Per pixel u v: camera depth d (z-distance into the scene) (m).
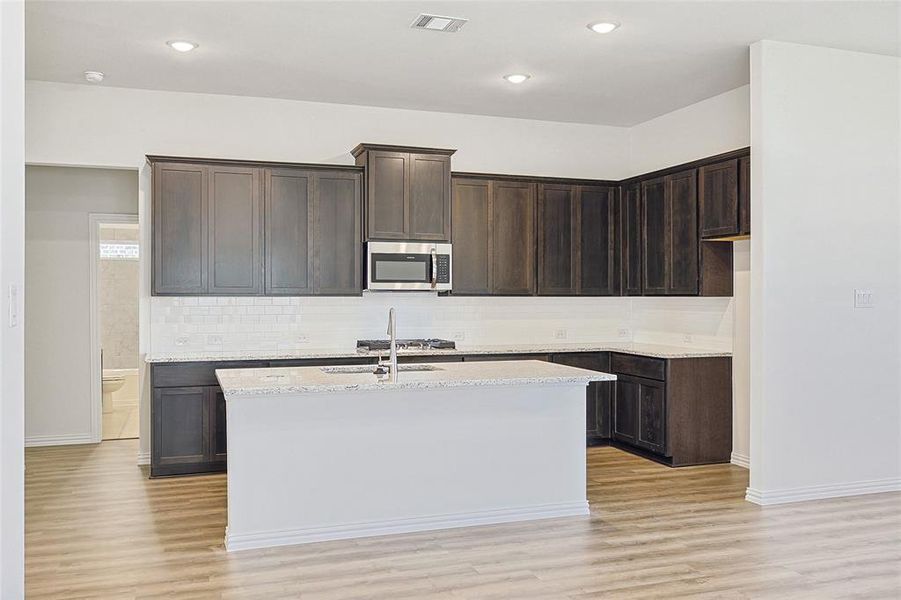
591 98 6.52
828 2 4.37
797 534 4.40
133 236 10.09
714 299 6.50
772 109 5.05
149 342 6.30
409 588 3.58
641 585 3.62
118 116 6.22
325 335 6.70
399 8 4.46
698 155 6.69
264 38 4.98
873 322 5.35
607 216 7.18
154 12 4.52
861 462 5.33
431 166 6.52
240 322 6.50
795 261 5.11
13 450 2.26
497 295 6.86
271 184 6.19
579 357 6.84
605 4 4.39
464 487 4.59
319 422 4.30
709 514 4.82
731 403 6.32
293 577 3.72
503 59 5.42
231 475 4.15
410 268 6.43
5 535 2.16
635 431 6.55
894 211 5.42
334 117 6.73
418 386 4.20
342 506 4.35
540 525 4.59
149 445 6.30
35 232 7.05
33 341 7.06
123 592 3.53
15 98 2.29
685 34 4.91
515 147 7.28
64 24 4.72
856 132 5.29
